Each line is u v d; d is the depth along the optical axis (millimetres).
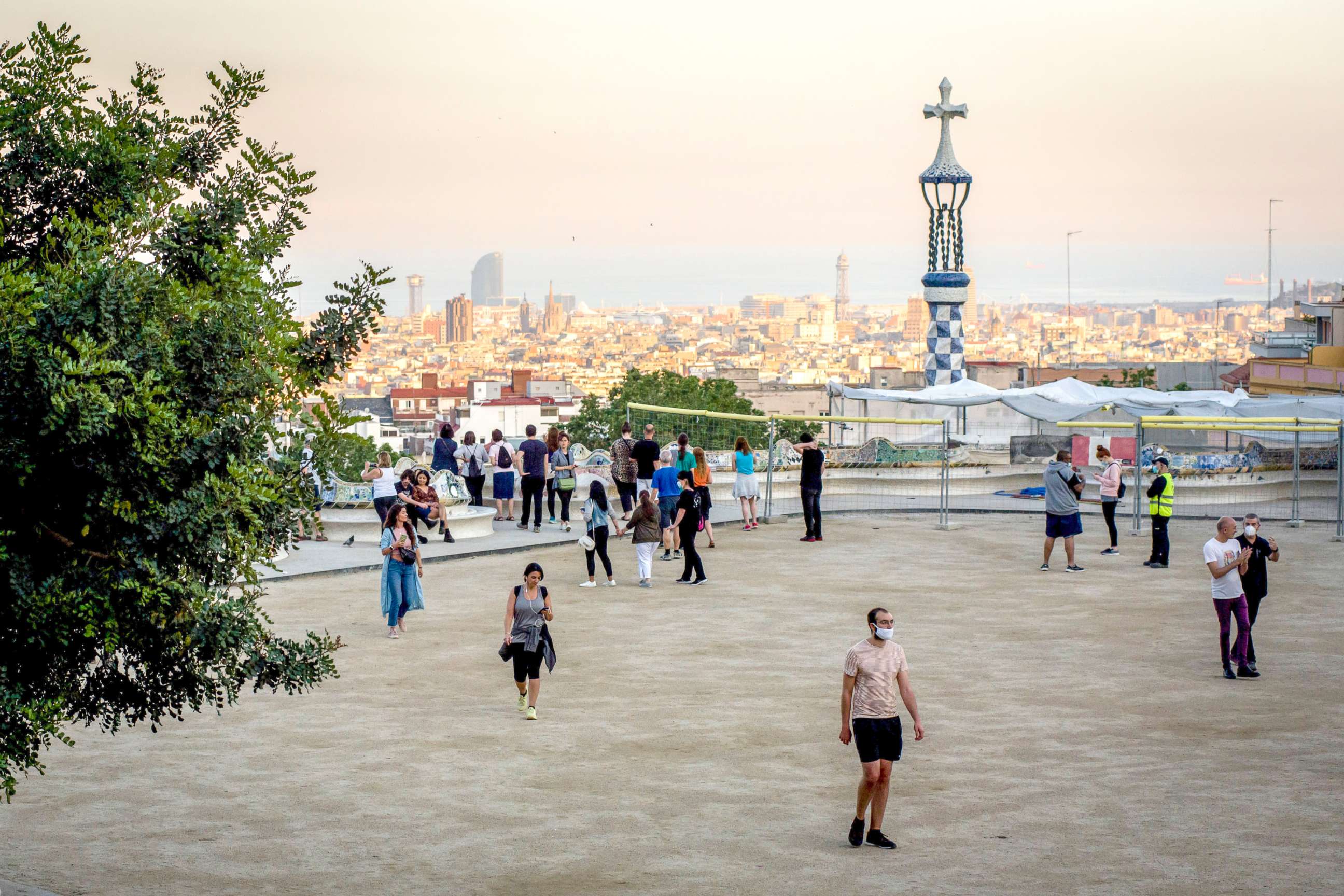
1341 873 10047
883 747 10719
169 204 8617
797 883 9969
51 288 7473
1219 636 18984
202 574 8266
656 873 10211
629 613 21062
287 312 8617
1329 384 60375
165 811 11742
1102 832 11055
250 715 14969
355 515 27766
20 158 8586
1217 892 9680
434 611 21109
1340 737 13992
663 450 34000
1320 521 31234
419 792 12266
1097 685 16375
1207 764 13047
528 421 185625
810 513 28922
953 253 46375
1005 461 40500
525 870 10297
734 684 16453
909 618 20656
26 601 7445
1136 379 106875
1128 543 28750
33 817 11602
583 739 14000
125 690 8578
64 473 7594
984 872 10156
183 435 7660
